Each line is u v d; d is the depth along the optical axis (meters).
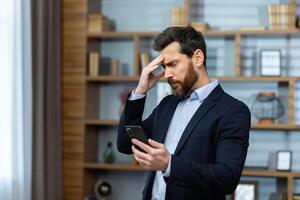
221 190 1.89
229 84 4.78
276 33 4.46
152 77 2.16
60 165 4.56
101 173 4.99
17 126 3.96
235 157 1.90
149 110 4.76
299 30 4.41
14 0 3.95
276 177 4.67
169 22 4.90
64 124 4.68
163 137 2.13
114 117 5.00
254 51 4.76
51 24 4.43
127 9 4.98
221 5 4.80
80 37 4.67
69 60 4.68
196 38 2.06
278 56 4.55
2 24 3.84
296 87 4.71
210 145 1.99
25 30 4.08
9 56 3.88
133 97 2.16
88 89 4.73
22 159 4.02
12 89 3.91
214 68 4.80
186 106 2.12
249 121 2.01
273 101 4.57
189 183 1.85
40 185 4.22
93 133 4.88
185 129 2.02
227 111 1.99
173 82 2.06
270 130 4.71
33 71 4.19
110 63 4.79
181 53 2.04
